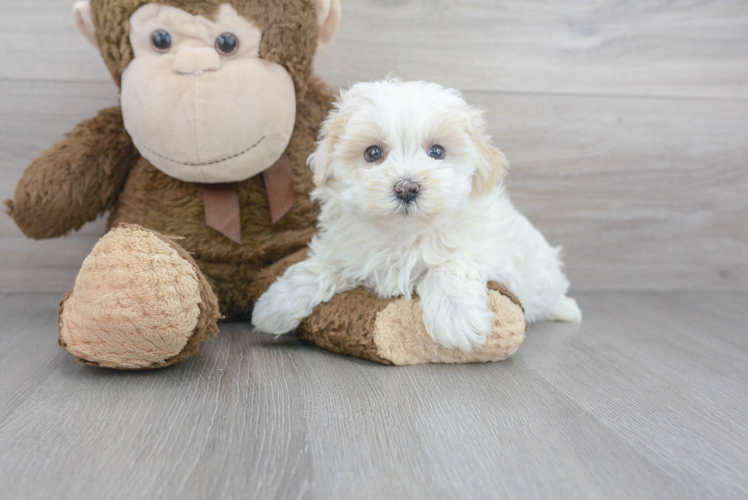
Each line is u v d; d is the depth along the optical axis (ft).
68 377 3.91
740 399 3.86
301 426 3.20
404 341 4.32
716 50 7.02
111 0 4.59
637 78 6.95
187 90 4.54
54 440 2.98
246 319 5.72
